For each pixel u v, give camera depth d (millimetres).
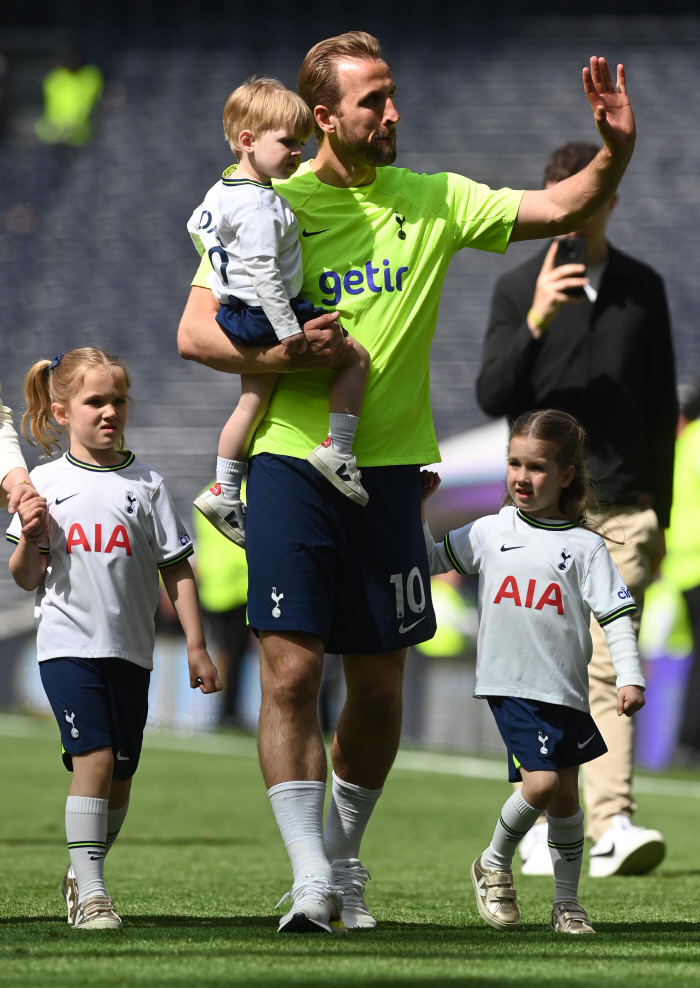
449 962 9453
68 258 87688
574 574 12742
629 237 82750
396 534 12672
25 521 12266
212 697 50750
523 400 19031
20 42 106938
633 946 10719
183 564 13055
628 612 12695
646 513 18922
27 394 13398
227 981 8391
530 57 99250
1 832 23328
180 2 105062
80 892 11984
